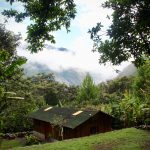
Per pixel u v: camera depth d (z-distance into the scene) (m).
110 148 18.91
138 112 29.48
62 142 22.42
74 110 37.22
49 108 42.81
